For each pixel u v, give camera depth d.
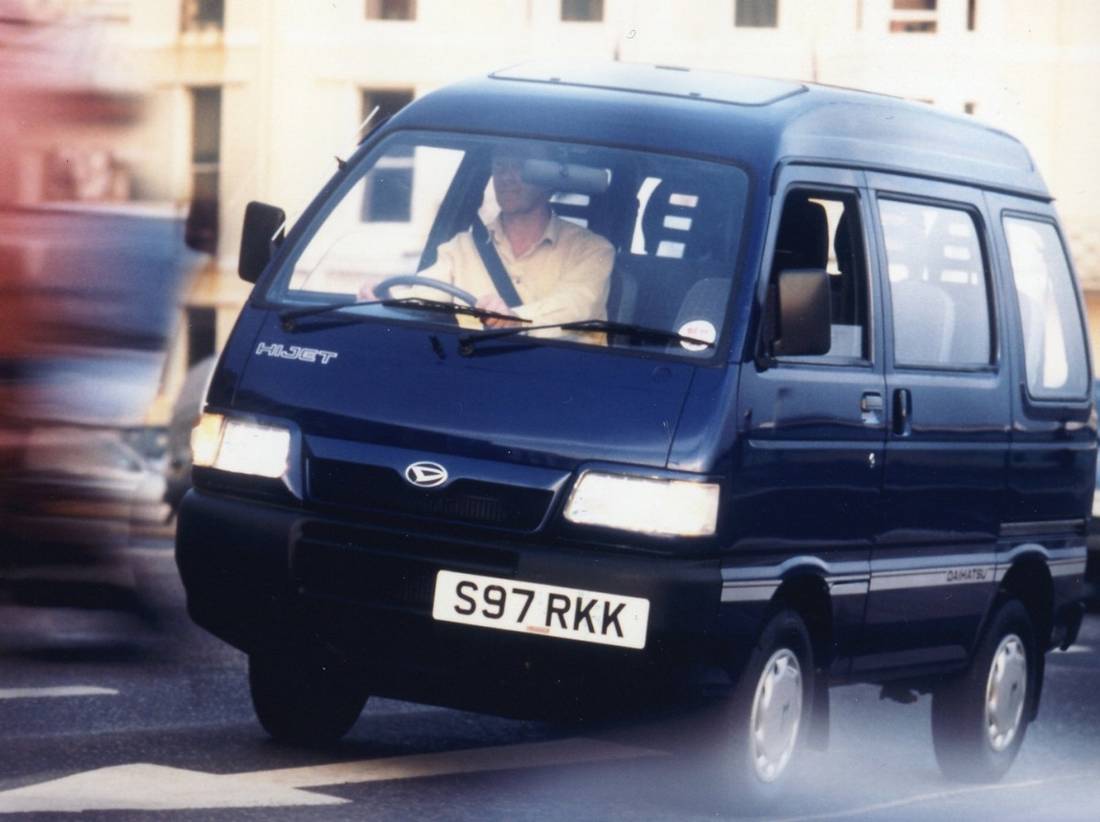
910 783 14.58
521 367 11.80
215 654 17.09
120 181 9.65
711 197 12.27
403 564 11.59
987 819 12.94
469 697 11.67
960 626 14.39
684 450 11.48
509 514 11.53
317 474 11.86
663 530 11.40
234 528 11.92
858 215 13.13
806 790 13.41
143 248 9.70
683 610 11.34
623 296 12.04
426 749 13.62
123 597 9.99
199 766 12.13
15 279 9.15
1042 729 17.86
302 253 12.66
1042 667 15.89
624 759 13.85
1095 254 64.56
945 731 14.94
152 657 10.17
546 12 64.44
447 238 12.55
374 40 63.97
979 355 14.49
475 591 11.47
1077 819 13.16
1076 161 64.50
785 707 12.29
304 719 13.04
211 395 12.31
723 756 11.81
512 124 12.77
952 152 14.58
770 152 12.43
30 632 9.88
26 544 9.41
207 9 63.59
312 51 63.66
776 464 11.98
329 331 12.21
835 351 12.81
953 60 63.50
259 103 63.34
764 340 11.98
